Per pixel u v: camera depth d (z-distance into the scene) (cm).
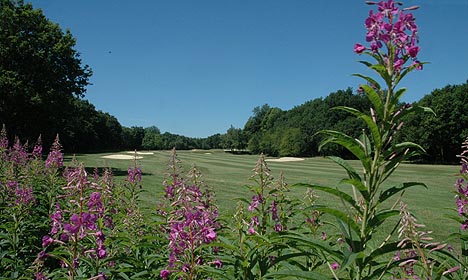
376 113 227
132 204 557
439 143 5478
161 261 370
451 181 2592
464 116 5288
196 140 13675
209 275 303
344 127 7600
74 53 2894
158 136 12181
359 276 221
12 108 2641
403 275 257
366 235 220
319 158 6912
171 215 371
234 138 12200
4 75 2509
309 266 374
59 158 800
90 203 291
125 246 414
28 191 549
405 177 2934
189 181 420
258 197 394
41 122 2812
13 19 2680
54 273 348
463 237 256
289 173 3350
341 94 8725
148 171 3012
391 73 218
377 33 223
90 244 349
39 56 2612
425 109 210
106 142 9400
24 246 488
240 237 311
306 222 421
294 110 11238
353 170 223
